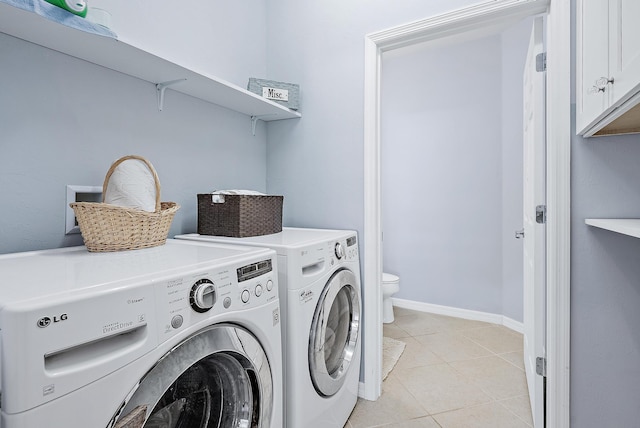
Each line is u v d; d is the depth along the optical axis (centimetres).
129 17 141
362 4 184
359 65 185
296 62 208
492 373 206
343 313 165
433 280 323
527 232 189
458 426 157
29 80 112
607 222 110
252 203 153
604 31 100
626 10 83
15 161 109
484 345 248
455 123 309
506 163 284
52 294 57
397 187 340
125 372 62
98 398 57
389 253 346
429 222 324
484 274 299
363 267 183
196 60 172
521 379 199
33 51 113
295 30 209
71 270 78
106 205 104
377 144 184
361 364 182
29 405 49
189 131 171
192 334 76
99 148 132
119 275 72
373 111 181
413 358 227
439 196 318
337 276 146
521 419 162
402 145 337
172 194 162
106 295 60
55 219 119
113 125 137
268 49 220
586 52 118
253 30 211
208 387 89
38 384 50
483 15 153
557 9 135
